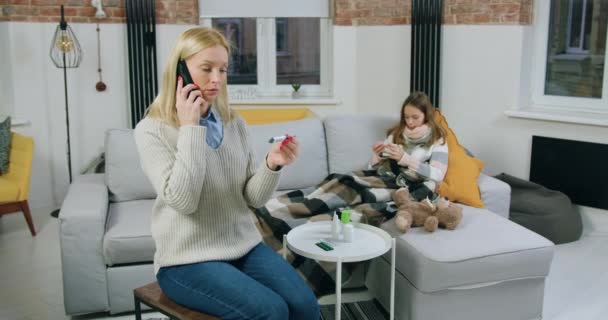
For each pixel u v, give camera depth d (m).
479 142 4.84
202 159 2.01
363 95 5.45
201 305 2.05
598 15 4.32
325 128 3.84
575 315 3.12
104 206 3.14
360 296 3.29
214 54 2.05
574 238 4.14
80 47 4.99
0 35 4.84
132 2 4.98
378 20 5.25
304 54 5.61
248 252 2.23
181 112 2.03
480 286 2.80
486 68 4.72
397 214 3.01
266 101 5.43
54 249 4.06
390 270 2.97
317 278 3.18
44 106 4.98
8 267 3.75
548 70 4.66
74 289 3.01
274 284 2.12
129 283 3.04
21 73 4.89
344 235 2.73
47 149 5.04
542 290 2.97
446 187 3.41
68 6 4.93
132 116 5.16
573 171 4.32
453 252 2.74
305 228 2.90
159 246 2.15
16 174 4.27
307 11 5.44
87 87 5.07
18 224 4.57
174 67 2.07
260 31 5.52
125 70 5.14
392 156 3.34
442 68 4.98
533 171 4.53
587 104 4.45
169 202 2.00
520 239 2.88
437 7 4.85
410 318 2.84
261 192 2.23
